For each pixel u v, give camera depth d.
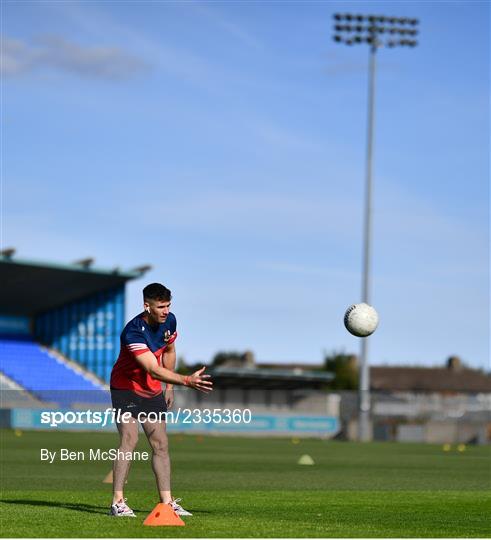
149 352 36.19
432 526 36.81
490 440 190.50
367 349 193.50
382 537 31.72
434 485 65.44
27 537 29.56
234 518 37.56
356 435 198.88
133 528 32.34
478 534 34.19
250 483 65.00
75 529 31.84
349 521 37.94
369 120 198.00
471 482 69.62
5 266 189.88
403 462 101.56
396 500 50.69
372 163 196.88
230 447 134.50
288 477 72.69
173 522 33.66
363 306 43.41
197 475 73.88
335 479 70.88
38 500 46.31
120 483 37.28
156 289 36.44
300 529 33.41
